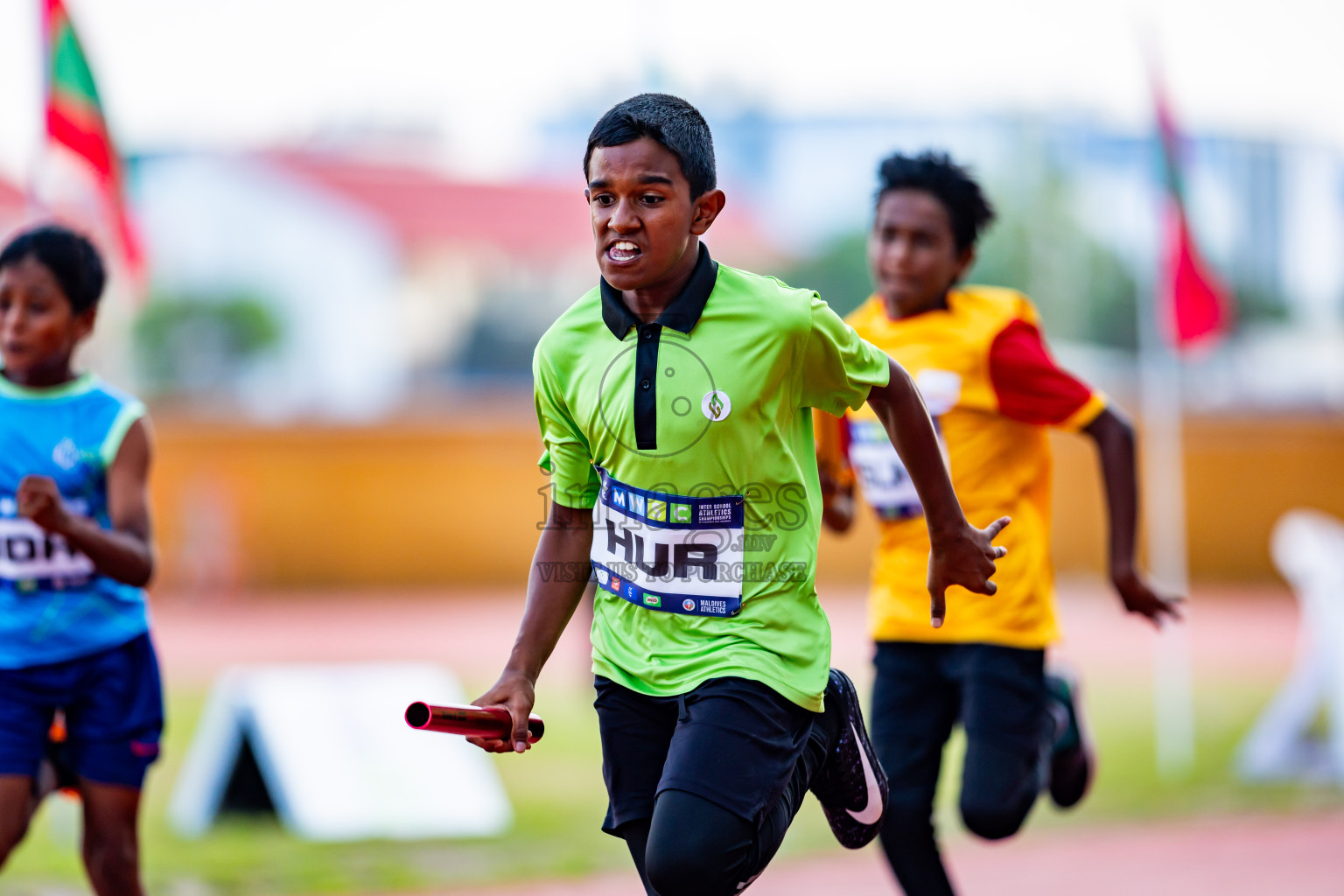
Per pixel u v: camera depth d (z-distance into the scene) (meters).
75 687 13.80
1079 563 69.06
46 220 21.97
